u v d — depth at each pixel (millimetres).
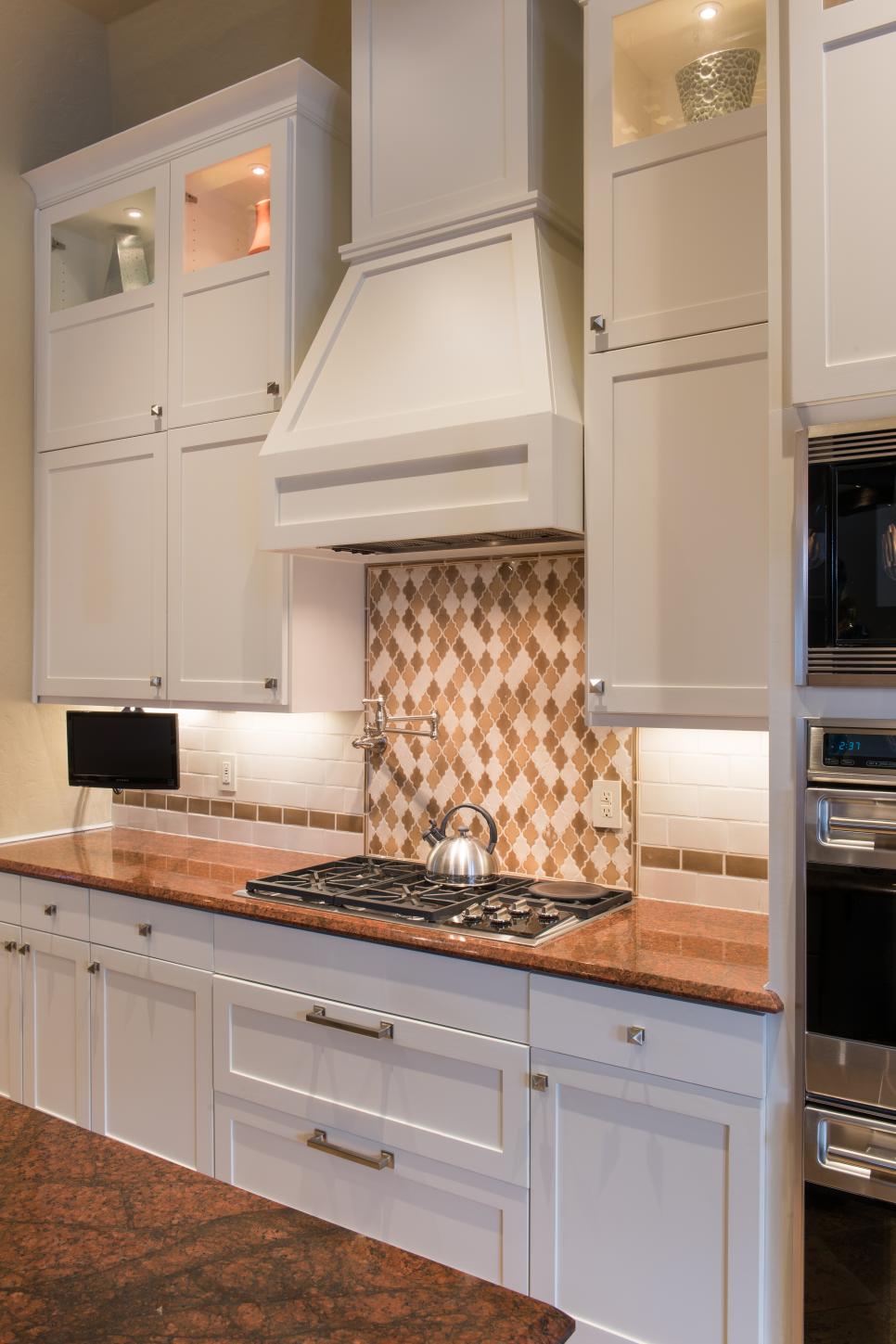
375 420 2359
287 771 3203
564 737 2621
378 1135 2230
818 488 1667
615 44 2188
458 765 2807
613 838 2543
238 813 3332
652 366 2105
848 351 1626
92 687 3225
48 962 2949
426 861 2871
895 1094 1634
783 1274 1746
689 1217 1827
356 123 2592
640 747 2506
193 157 2953
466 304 2348
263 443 2730
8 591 3359
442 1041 2125
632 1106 1894
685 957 1972
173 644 2996
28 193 3410
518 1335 840
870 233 1610
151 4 3625
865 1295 1645
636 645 2129
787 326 1727
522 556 2688
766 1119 1761
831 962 1693
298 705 2771
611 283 2164
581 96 2533
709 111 2145
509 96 2336
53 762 3500
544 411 2086
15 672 3383
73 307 3326
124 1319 855
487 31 2379
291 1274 931
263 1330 841
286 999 2385
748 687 2002
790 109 1682
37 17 3465
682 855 2447
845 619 1655
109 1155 1194
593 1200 1934
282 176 2744
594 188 2184
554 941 2096
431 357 2352
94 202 3240
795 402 1666
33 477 3414
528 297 2232
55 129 3529
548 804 2643
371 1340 829
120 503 3150
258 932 2449
